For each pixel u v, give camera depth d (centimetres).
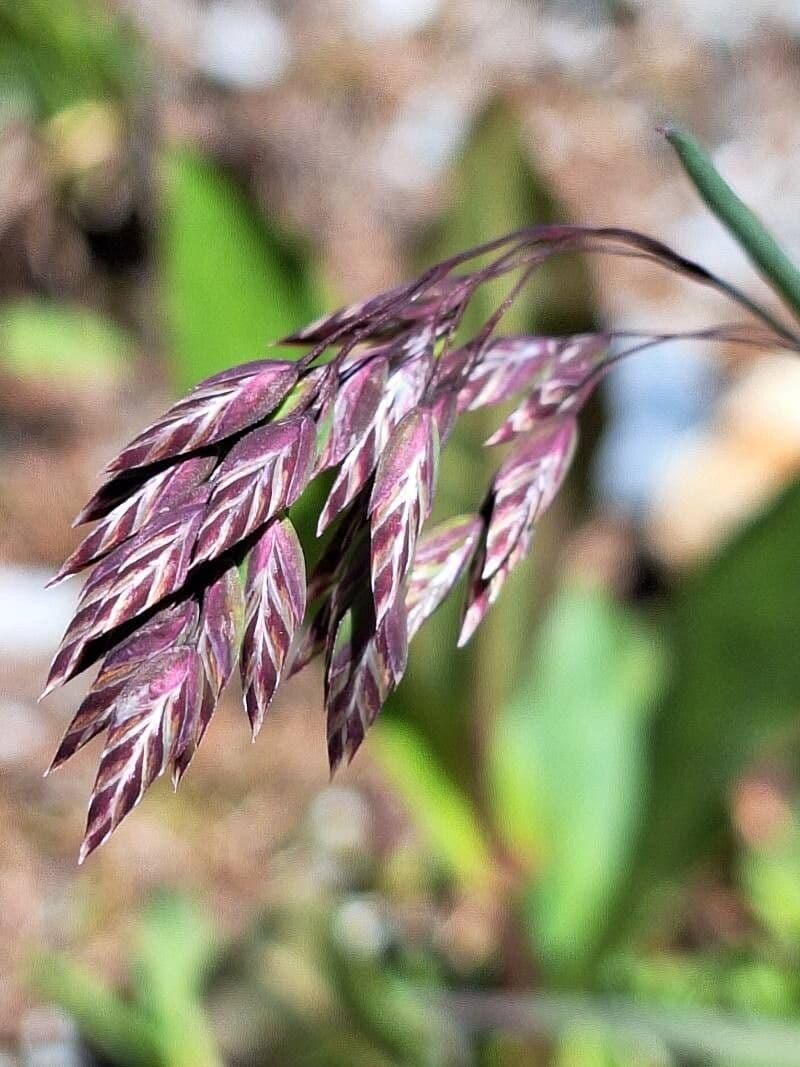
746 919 26
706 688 20
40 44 38
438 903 27
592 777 24
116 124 40
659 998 22
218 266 20
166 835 29
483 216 21
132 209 41
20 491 39
